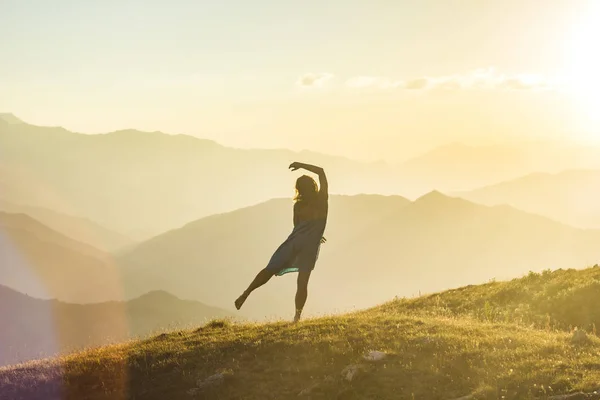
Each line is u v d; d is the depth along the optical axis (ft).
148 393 37.96
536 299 65.77
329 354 39.17
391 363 36.78
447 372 35.09
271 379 37.24
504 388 32.35
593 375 32.07
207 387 36.94
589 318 58.80
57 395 39.68
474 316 64.95
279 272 45.32
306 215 45.91
